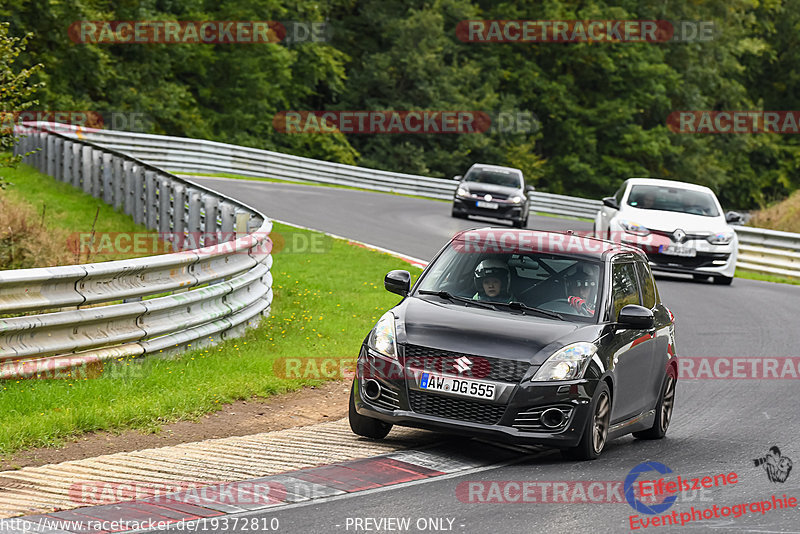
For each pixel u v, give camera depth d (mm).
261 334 46031
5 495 23016
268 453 28188
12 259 54969
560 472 27688
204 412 32938
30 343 32719
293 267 69062
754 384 44594
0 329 31328
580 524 22781
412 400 28547
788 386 44438
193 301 40344
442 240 90438
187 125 177750
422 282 32344
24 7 139875
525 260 32344
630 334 31547
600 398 29328
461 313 30078
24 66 136875
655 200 78688
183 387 34656
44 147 95625
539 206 172750
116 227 74812
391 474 26453
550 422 28109
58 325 33219
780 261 94750
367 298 58844
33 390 31141
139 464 26297
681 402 40875
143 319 37500
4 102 55469
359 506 23312
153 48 173625
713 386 44062
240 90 192875
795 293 77375
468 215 115375
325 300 57125
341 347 44906
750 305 68125
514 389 27859
